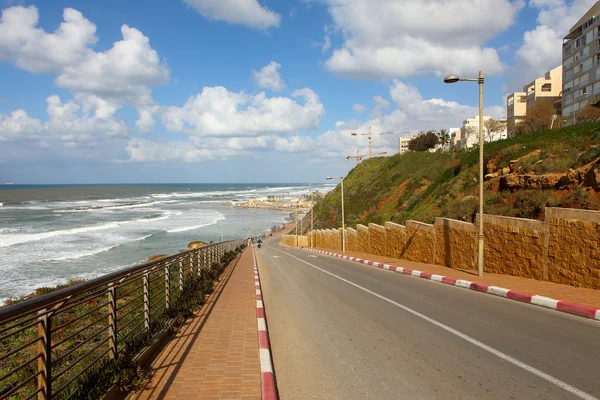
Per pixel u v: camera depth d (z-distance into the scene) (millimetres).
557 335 6832
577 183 14945
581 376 5000
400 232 22516
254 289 12031
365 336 7055
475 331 7188
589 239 10156
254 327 7332
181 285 9688
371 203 54812
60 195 170500
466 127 83812
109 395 4145
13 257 36812
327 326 7848
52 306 3912
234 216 110625
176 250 43438
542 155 20391
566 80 57344
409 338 6852
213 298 10438
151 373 5012
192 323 7668
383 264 19688
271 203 150625
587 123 24000
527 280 11953
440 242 17781
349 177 73688
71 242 47312
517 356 5777
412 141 83562
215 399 4266
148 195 188625
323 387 4867
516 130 52812
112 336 5125
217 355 5723
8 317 2988
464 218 20297
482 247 13367
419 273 15609
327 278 15680
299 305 10148
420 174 50781
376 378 5102
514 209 16797
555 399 4375
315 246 52375
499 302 9859
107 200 144000
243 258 27609
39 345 3705
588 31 51656
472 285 12008
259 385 4641
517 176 18781
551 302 8969
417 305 9727
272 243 72750
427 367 5438
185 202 147125
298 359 5914
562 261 11016
